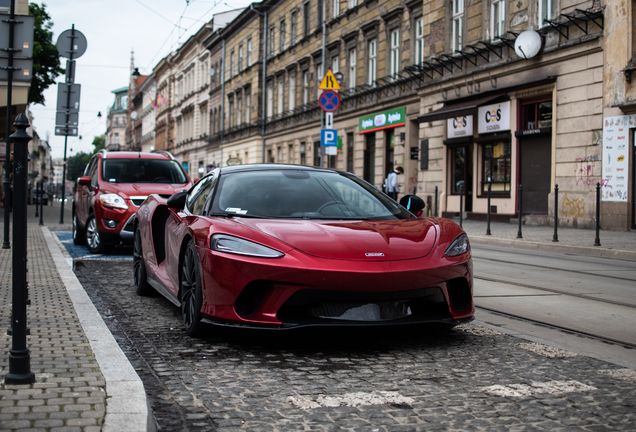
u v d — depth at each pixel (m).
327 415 3.00
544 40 18.14
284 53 40.94
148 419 2.66
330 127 23.45
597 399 3.26
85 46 14.25
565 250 12.34
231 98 52.41
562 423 2.91
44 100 33.69
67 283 6.52
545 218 18.12
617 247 11.84
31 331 4.22
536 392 3.37
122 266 9.06
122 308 5.86
